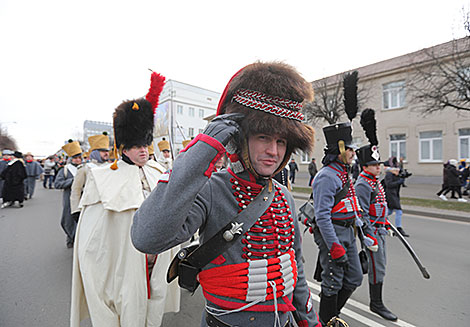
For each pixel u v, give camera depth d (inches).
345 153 86.2
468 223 250.1
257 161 38.0
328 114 497.0
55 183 177.9
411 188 499.2
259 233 39.2
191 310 110.7
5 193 351.6
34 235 223.5
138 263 73.4
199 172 31.7
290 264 41.3
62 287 132.0
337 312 92.7
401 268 149.0
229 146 39.6
